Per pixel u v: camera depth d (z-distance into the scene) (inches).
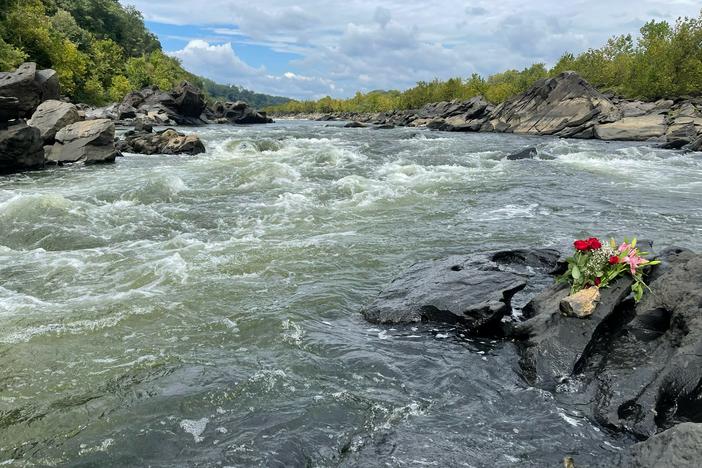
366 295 280.8
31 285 294.5
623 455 134.5
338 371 198.7
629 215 468.1
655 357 187.5
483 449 150.2
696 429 123.2
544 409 170.4
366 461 146.4
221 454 150.1
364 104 5226.4
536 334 211.9
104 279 303.3
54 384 189.8
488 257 312.7
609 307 211.6
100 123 845.8
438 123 2240.4
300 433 159.6
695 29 1930.4
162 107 2208.4
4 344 219.8
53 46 2332.7
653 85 1968.5
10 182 620.1
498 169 767.1
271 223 439.5
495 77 4190.5
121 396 181.6
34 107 919.7
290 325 240.1
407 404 175.8
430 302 247.3
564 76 1857.8
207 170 706.2
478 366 200.5
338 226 427.8
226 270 316.5
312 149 981.8
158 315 250.4
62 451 153.4
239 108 2726.4
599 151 1047.0
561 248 337.4
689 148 1117.7
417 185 614.5
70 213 449.7
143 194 543.8
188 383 189.6
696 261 221.0
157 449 153.5
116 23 4357.8
